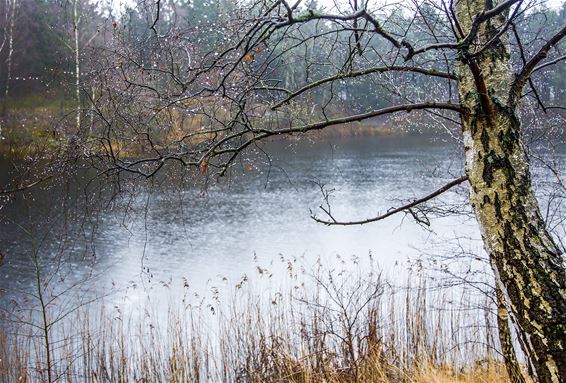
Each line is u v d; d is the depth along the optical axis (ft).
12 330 24.85
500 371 18.29
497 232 7.99
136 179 11.06
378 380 18.80
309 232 47.78
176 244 42.75
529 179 8.05
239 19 8.75
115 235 42.50
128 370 21.43
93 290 31.91
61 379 20.76
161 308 29.55
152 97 10.19
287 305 24.73
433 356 19.84
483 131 8.18
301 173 80.59
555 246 7.88
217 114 11.19
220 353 22.07
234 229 49.01
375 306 22.12
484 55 8.32
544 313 7.58
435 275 24.08
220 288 32.81
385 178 73.46
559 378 7.43
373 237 44.65
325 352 19.03
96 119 10.24
